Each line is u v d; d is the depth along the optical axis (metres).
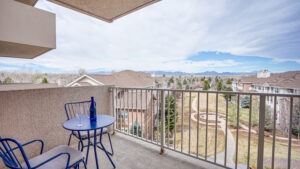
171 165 2.18
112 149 2.47
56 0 2.62
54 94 2.60
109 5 2.75
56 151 1.68
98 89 3.28
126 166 2.17
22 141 2.24
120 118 3.48
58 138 2.67
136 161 2.29
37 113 2.40
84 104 3.00
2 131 2.05
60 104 2.68
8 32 2.72
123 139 3.08
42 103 2.46
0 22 2.63
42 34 3.22
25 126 2.27
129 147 2.73
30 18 3.03
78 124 1.92
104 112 3.41
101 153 2.53
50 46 3.37
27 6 2.98
